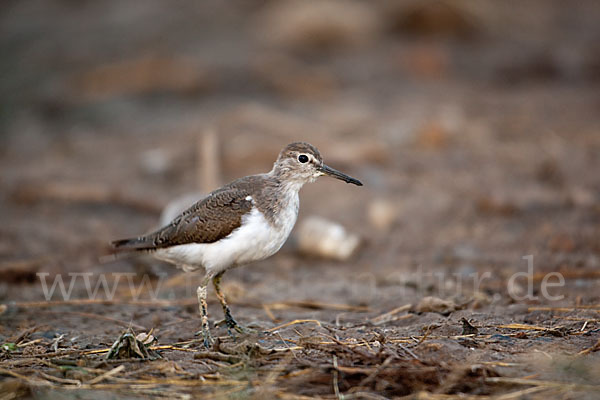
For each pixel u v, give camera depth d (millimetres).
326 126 20688
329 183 17141
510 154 18250
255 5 35594
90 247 13891
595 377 7367
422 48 28172
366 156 18000
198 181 17438
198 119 22219
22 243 14039
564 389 7133
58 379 7680
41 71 28938
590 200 14727
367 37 29812
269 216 9648
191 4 36969
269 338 9281
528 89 24641
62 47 31969
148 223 15289
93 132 22547
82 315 10625
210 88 25266
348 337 9078
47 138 22359
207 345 9109
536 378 7398
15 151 21250
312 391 7332
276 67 26438
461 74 26266
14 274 12406
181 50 29453
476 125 20438
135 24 34625
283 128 20453
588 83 25078
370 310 10734
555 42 29141
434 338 8742
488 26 30328
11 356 8672
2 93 26812
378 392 7258
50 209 16109
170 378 7738
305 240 13727
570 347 8305
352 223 15031
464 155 18391
